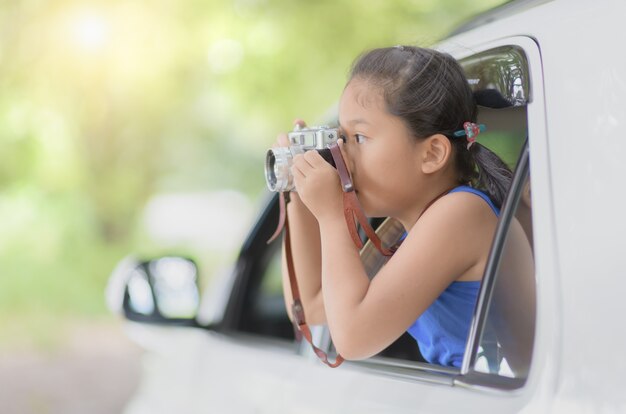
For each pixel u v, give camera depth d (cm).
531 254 193
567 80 192
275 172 230
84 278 1630
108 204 1742
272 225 377
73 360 1360
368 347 211
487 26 239
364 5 1148
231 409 313
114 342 1467
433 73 224
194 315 369
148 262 364
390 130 222
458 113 224
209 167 2133
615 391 162
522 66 210
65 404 1150
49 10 1304
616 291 167
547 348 175
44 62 1337
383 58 229
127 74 1358
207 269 1817
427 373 218
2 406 1129
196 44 1274
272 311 386
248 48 1238
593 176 179
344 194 218
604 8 194
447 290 220
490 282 207
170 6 1256
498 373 195
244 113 1381
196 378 353
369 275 252
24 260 1591
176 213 2272
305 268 260
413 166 223
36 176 1595
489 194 231
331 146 222
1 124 1448
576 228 178
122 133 1633
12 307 1543
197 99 1514
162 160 1808
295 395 269
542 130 193
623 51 183
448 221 212
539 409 173
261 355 313
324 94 1266
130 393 1195
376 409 222
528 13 222
